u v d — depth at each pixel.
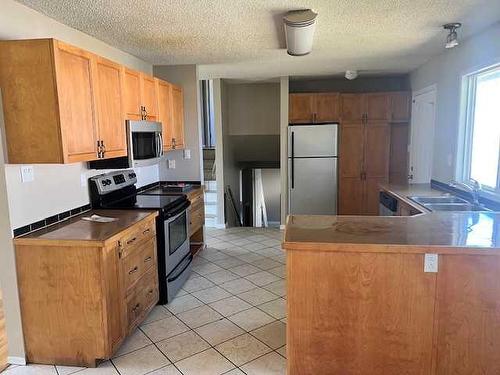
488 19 2.84
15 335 2.38
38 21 2.56
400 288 1.91
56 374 2.30
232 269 4.09
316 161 5.59
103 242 2.23
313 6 2.51
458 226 2.24
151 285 3.04
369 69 5.05
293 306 1.99
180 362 2.41
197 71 4.55
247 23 2.85
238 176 7.34
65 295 2.31
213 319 2.97
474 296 1.88
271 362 2.39
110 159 3.13
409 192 3.77
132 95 3.23
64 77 2.28
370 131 5.53
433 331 1.92
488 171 3.28
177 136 4.38
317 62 4.48
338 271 1.93
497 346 1.90
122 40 3.32
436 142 4.24
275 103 6.24
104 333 2.32
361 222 2.36
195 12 2.59
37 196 2.51
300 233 2.11
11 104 2.23
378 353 1.97
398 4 2.50
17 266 2.31
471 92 3.54
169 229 3.30
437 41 3.51
